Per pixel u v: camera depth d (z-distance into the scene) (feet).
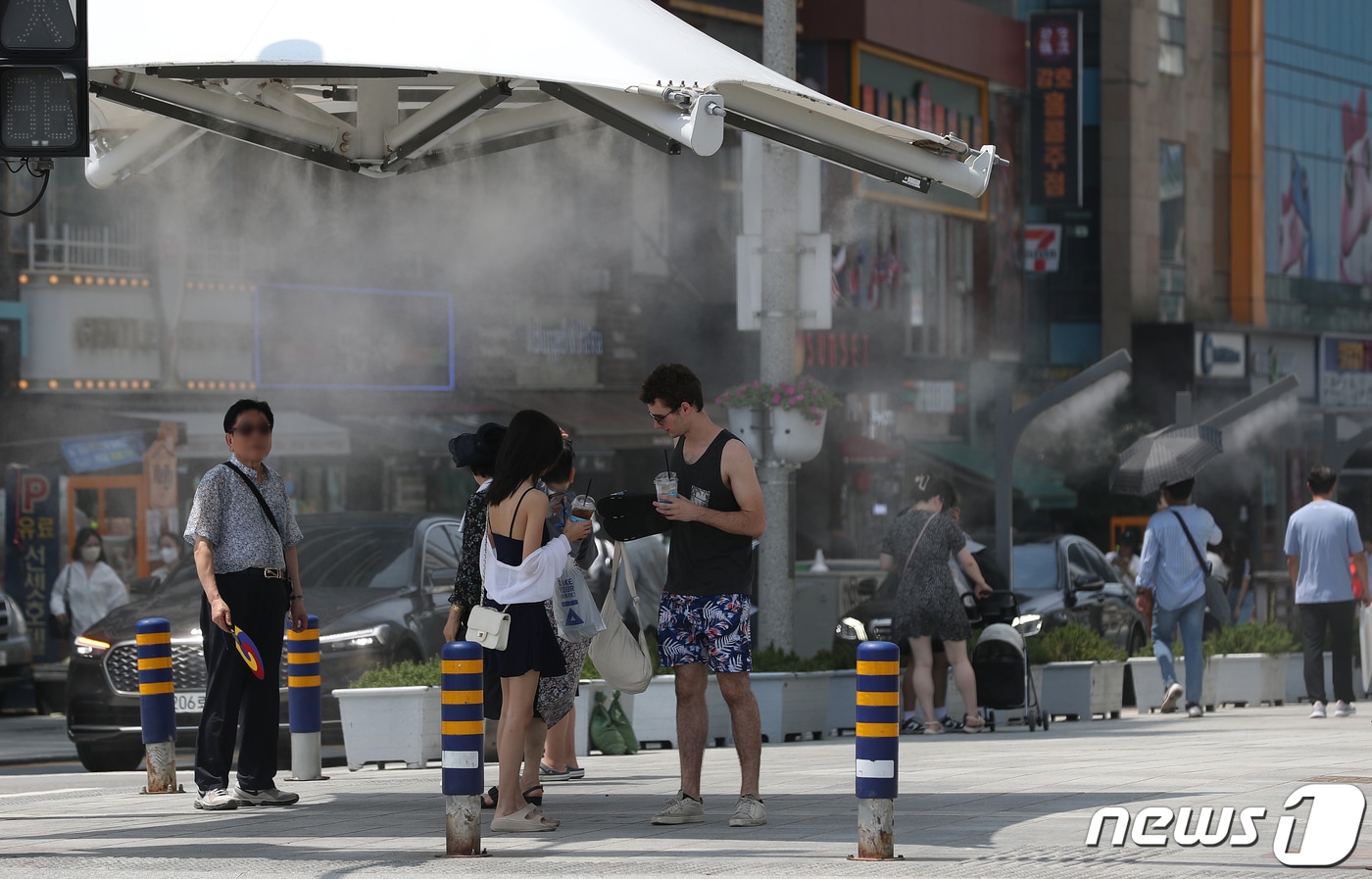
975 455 307.78
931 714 105.19
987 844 55.93
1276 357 369.50
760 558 113.19
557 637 63.52
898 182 71.41
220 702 71.77
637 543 140.15
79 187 185.88
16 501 175.01
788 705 104.68
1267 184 380.37
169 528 186.39
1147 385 341.00
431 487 216.74
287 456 201.26
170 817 69.05
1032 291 343.05
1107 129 347.15
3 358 180.14
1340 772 74.43
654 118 62.95
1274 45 385.29
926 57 288.10
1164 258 355.97
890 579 128.47
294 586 73.56
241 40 62.34
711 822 62.69
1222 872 50.01
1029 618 111.75
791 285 113.19
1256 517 349.41
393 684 94.12
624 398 244.83
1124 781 72.69
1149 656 130.72
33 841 61.87
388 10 63.21
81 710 104.68
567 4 64.95
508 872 51.52
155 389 190.90
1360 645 133.28
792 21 112.27
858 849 53.62
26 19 56.90
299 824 65.77
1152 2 354.74
